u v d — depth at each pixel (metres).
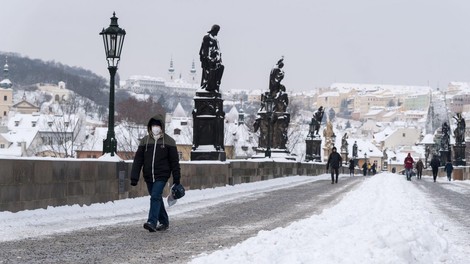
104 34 21.36
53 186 16.80
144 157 14.38
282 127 61.69
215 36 35.03
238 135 137.38
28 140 149.62
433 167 58.06
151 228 14.05
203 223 16.39
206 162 30.36
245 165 38.75
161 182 14.23
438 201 27.06
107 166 19.81
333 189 36.41
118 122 126.69
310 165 68.44
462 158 76.56
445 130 83.75
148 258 10.27
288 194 30.53
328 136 130.88
